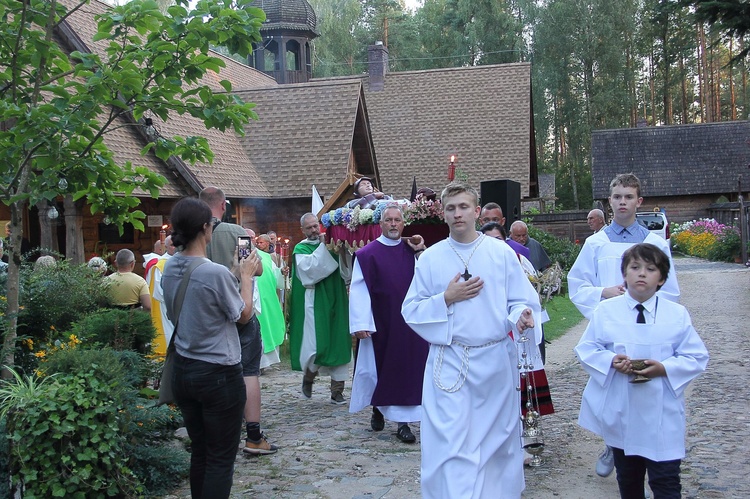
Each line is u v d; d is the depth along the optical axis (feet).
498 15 162.30
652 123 188.03
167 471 17.75
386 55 108.06
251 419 20.20
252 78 96.84
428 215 22.68
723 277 73.92
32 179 19.29
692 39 175.32
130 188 21.16
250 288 15.33
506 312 14.21
